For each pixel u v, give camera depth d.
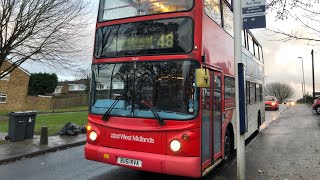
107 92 6.96
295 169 8.52
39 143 12.08
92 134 7.02
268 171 8.33
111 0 7.30
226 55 8.55
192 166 6.07
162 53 6.54
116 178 7.61
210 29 7.14
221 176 7.88
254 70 13.80
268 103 37.06
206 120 6.67
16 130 12.44
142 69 6.66
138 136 6.49
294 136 14.77
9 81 42.50
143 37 6.76
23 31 17.77
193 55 6.31
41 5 17.70
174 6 6.61
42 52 18.91
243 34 11.30
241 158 6.68
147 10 6.83
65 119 24.19
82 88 78.12
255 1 6.75
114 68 6.94
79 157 10.20
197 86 6.11
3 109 41.88
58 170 8.43
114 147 6.75
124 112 6.68
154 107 6.43
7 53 17.95
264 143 12.84
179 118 6.21
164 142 6.27
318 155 10.32
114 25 7.12
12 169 8.59
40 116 28.39
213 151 7.12
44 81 53.69
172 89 6.36
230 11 9.34
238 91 6.71
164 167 6.19
